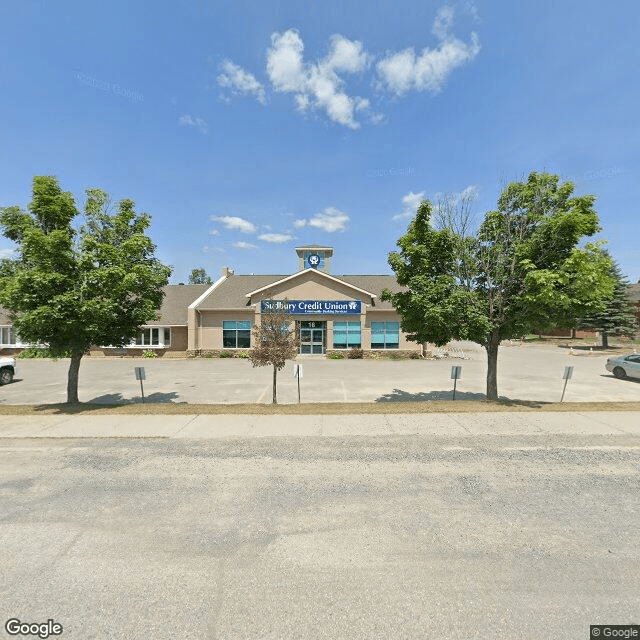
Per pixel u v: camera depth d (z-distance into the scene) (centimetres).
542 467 605
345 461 635
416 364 2559
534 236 1033
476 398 1377
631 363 1853
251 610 303
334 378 1906
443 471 591
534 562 363
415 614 298
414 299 1066
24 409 1028
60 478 568
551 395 1464
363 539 404
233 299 3244
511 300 1112
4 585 334
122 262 1084
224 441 744
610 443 720
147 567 357
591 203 1033
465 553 378
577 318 1097
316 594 321
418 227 1156
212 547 390
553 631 280
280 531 420
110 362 2756
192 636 278
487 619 292
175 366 2461
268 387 1636
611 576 342
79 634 282
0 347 3297
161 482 554
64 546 392
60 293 1006
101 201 1150
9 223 1056
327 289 3067
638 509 468
